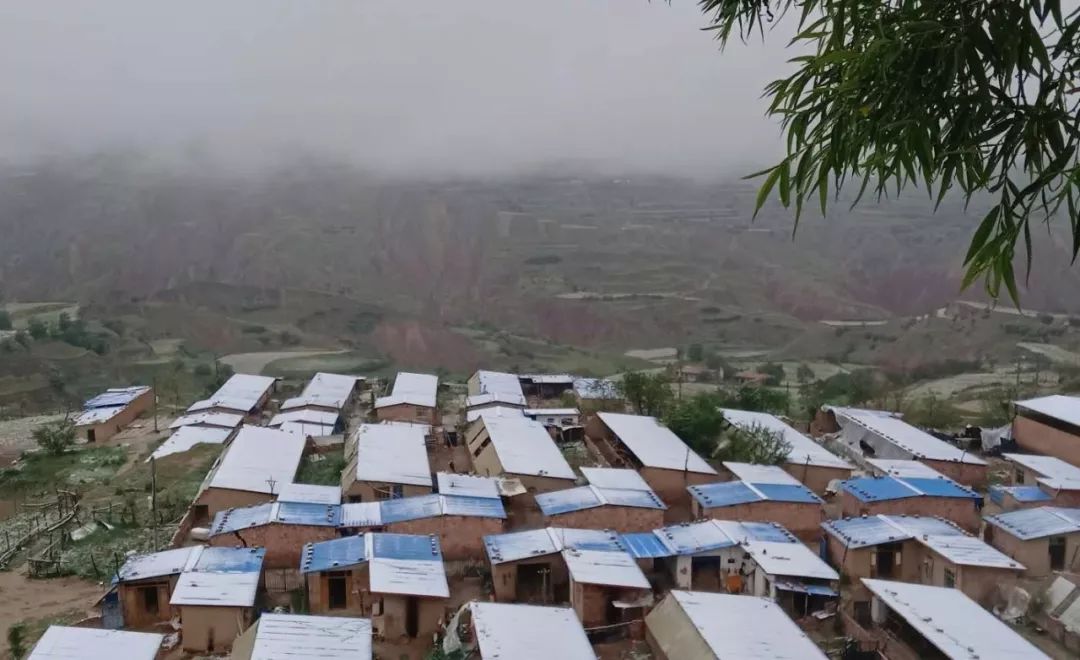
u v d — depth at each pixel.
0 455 53.31
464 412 56.50
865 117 4.80
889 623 25.86
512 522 36.62
